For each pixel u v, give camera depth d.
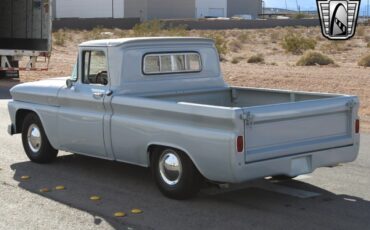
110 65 7.51
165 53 7.93
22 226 6.05
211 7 121.00
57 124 8.23
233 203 6.84
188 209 6.61
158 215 6.39
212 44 8.52
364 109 15.27
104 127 7.47
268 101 8.26
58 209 6.62
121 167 8.61
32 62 22.59
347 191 7.37
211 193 7.24
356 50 39.97
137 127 7.04
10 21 24.16
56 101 8.25
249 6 128.25
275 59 35.47
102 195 7.17
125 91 7.51
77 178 7.98
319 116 6.84
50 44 22.48
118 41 7.53
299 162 6.70
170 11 114.00
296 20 83.62
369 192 7.32
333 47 40.81
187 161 6.68
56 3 116.88
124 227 6.01
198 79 8.34
